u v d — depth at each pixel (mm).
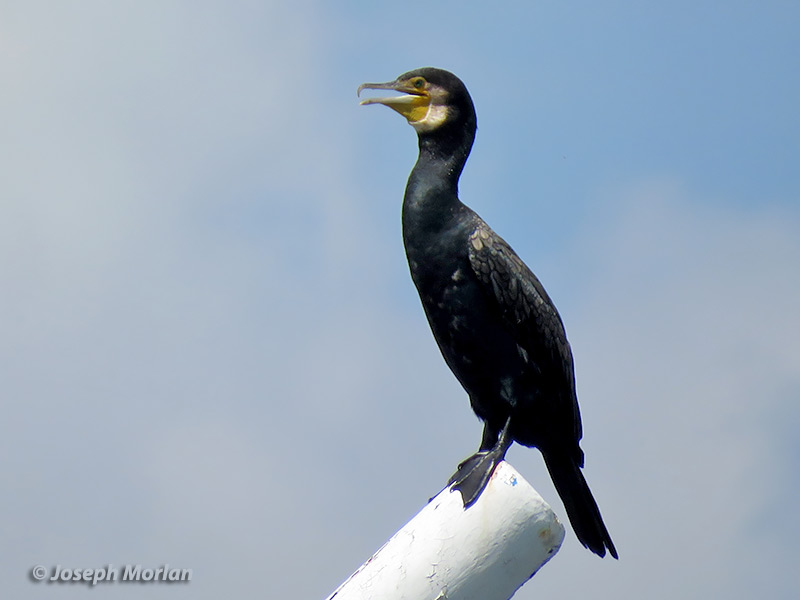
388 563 7480
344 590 7465
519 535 7379
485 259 11000
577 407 11656
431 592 7352
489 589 7410
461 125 11727
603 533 11375
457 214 11234
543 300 11266
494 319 11078
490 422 11453
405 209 11352
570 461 11430
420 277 11242
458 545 7402
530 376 11156
